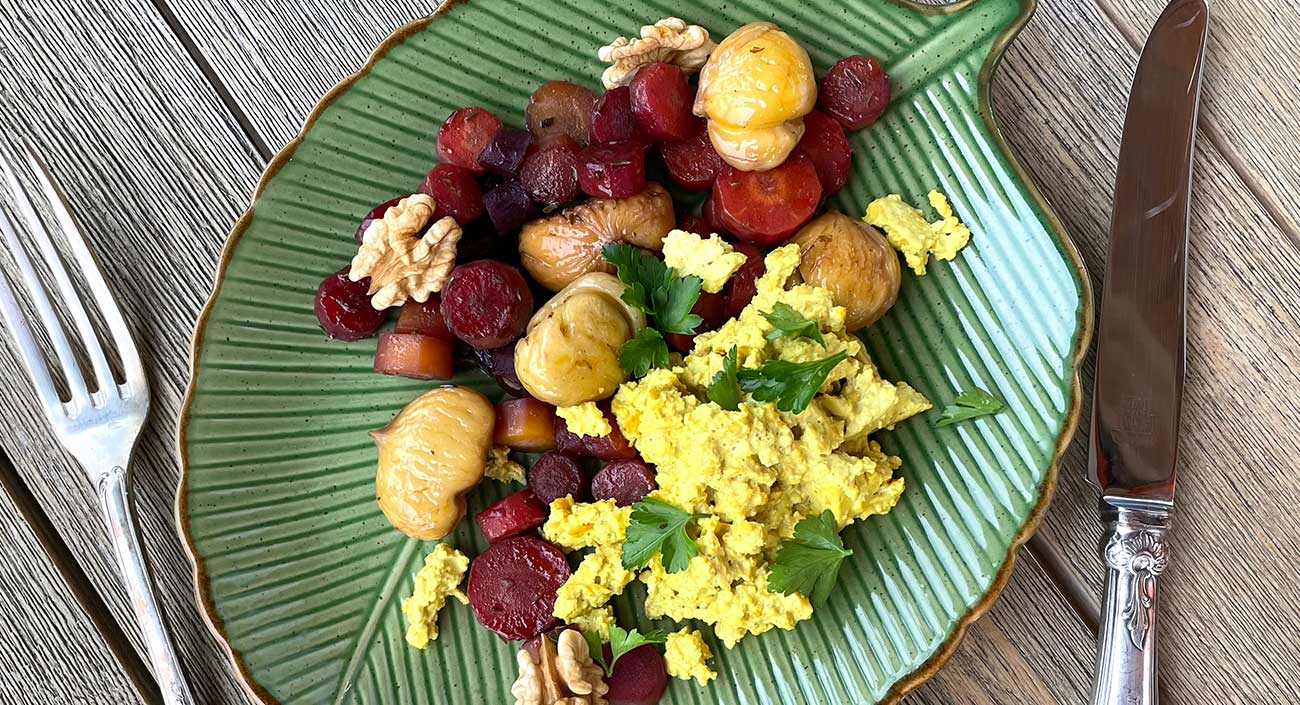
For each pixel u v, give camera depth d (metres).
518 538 0.26
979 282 0.26
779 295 0.25
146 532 0.28
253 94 0.29
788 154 0.25
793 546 0.25
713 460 0.24
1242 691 0.28
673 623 0.26
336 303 0.26
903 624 0.26
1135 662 0.26
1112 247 0.27
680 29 0.26
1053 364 0.26
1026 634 0.28
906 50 0.26
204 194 0.29
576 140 0.26
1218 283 0.28
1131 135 0.27
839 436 0.25
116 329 0.28
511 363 0.26
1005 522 0.26
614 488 0.26
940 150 0.26
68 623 0.28
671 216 0.26
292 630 0.26
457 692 0.26
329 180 0.26
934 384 0.26
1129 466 0.26
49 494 0.29
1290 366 0.28
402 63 0.26
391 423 0.26
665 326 0.25
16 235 0.27
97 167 0.29
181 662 0.28
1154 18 0.28
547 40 0.26
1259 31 0.28
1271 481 0.28
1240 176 0.28
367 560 0.27
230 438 0.26
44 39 0.29
